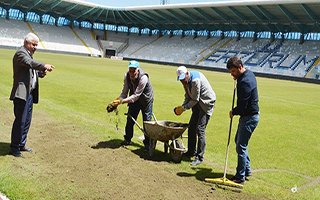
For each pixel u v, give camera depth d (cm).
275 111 1653
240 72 567
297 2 4866
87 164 632
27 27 7381
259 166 756
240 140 591
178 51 7475
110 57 8125
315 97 2555
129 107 779
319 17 5344
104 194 514
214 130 1091
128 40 8756
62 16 8025
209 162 734
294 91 3012
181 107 684
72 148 722
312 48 5878
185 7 6319
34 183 524
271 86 3475
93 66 3803
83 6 7344
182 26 7744
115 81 2298
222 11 6125
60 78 2158
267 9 5534
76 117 1049
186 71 659
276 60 5909
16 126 627
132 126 784
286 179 678
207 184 591
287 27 6166
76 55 7306
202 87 673
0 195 477
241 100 564
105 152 714
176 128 669
